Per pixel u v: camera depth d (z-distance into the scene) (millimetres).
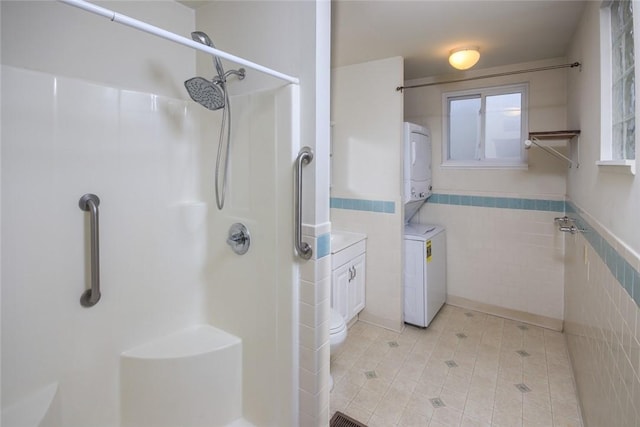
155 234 1643
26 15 1255
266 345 1593
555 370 2285
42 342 1297
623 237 1218
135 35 1582
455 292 3312
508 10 1921
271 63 1548
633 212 1108
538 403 1971
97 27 1454
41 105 1271
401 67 2689
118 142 1502
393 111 2754
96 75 1454
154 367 1519
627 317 1134
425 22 2061
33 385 1277
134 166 1561
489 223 3100
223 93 1498
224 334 1731
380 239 2896
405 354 2492
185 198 1774
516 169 2949
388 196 2832
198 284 1820
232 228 1684
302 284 1492
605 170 1460
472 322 2988
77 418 1392
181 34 1770
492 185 3068
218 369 1614
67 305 1358
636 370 1037
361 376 2230
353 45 2441
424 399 2008
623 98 1396
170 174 1702
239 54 1663
